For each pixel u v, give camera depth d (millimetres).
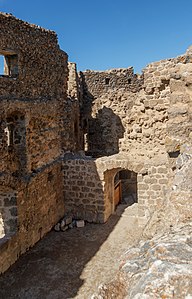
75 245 12312
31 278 10039
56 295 9141
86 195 14633
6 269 10469
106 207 14727
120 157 13961
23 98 11602
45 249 11992
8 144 11469
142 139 13938
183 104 7059
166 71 12836
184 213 4820
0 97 10195
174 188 5293
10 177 10531
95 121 23938
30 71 12055
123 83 24594
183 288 2537
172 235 3902
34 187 12125
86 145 24250
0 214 11133
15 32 11016
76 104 20781
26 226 11664
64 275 10188
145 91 13625
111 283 3283
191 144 6793
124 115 23062
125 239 12695
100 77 24672
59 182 14602
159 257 3168
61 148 15336
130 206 16719
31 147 12023
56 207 14281
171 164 7133
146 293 2584
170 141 7051
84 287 9484
